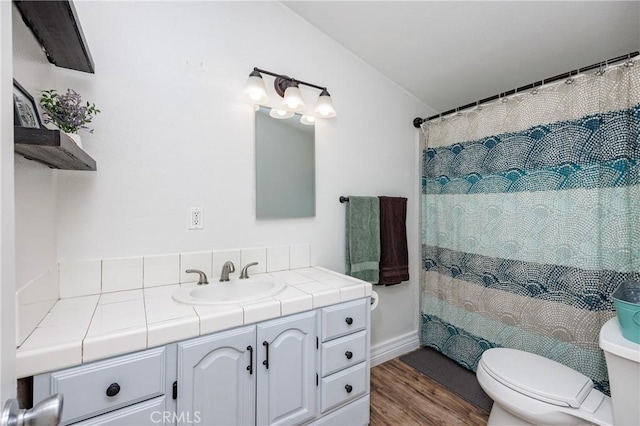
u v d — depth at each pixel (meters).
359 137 2.11
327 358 1.34
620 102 1.35
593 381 1.43
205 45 1.52
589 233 1.45
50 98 1.01
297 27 1.82
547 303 1.61
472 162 1.99
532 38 1.63
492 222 1.87
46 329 0.91
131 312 1.06
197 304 1.14
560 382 1.26
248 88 1.50
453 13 1.60
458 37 1.75
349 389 1.41
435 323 2.28
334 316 1.36
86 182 1.25
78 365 0.83
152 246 1.39
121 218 1.32
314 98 1.89
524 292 1.71
